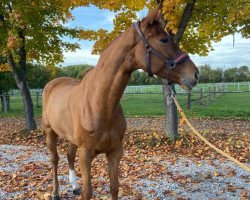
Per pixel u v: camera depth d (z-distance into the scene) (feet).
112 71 11.10
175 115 31.19
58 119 14.29
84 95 11.91
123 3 25.98
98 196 17.62
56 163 16.90
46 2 37.60
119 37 11.29
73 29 40.75
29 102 41.32
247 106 68.33
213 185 19.12
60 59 43.29
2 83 76.38
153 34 10.40
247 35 30.55
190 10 28.76
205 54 32.22
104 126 11.54
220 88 122.31
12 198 17.58
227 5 27.02
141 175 20.79
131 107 76.02
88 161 12.05
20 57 40.32
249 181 19.77
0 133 42.83
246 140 31.89
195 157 26.21
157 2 27.14
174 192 17.87
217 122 46.68
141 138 32.37
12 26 35.91
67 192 17.89
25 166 23.89
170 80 10.57
